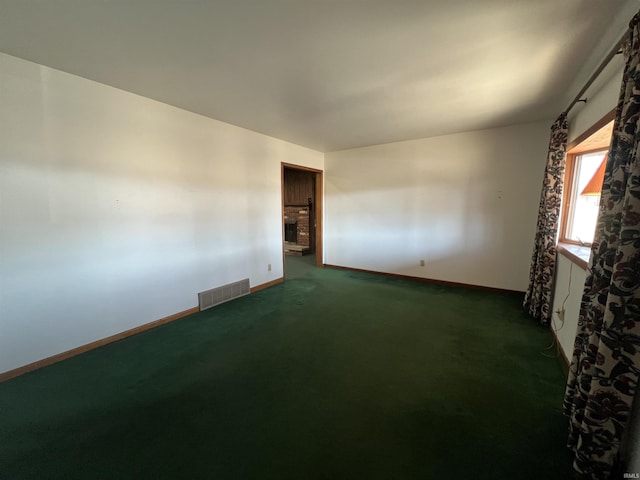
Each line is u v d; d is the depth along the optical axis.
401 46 1.83
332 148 5.14
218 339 2.65
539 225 3.09
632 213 1.10
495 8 1.46
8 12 1.49
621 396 1.15
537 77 2.28
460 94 2.64
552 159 2.83
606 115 1.80
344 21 1.57
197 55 1.95
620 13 1.48
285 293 4.04
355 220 5.29
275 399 1.81
